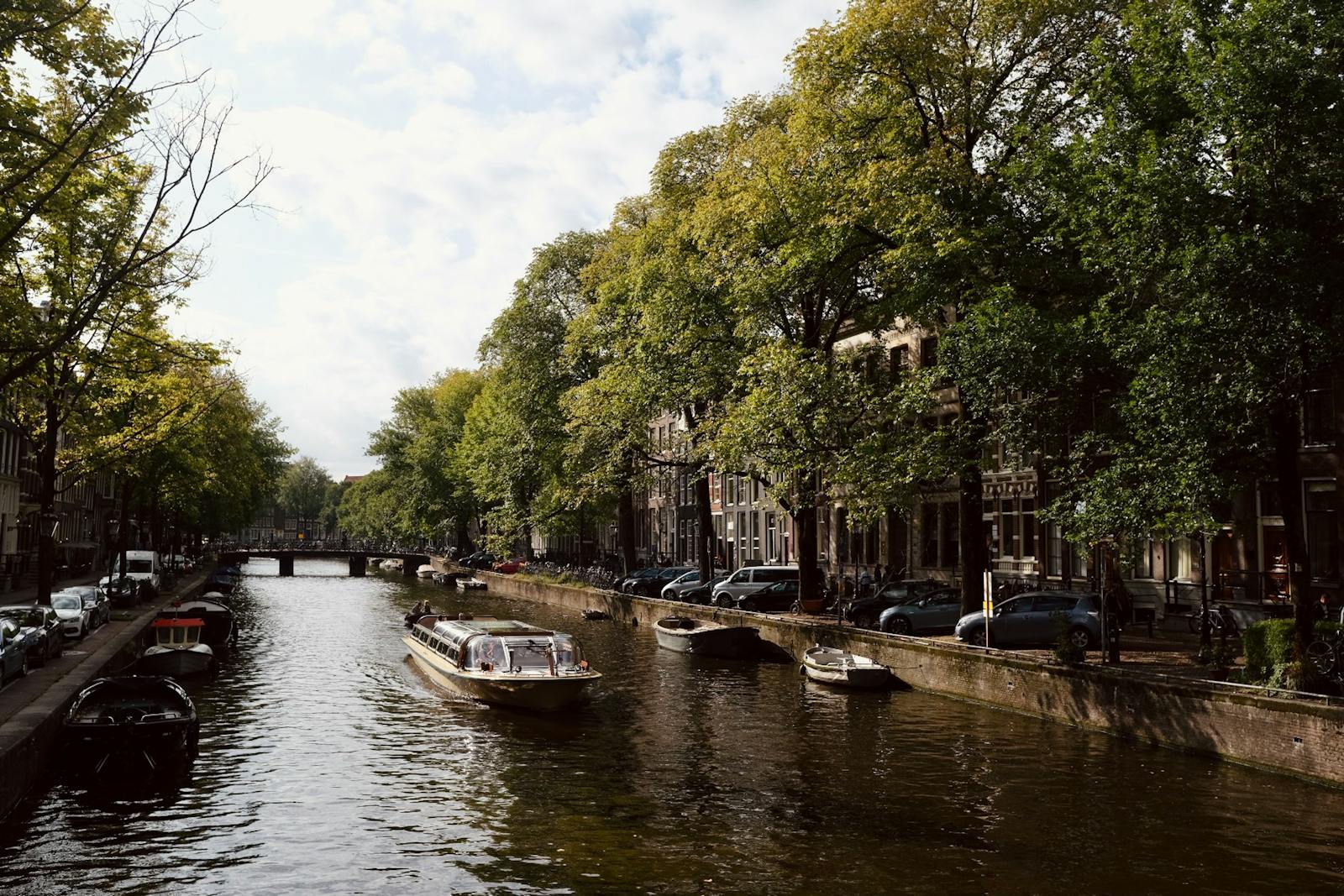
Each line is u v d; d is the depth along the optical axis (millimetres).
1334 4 15344
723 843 13453
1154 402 17078
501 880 12125
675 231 36156
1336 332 15805
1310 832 13469
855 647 28234
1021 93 24969
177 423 30547
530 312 52688
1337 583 24469
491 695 23844
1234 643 24391
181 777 17094
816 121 25750
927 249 22891
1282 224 15492
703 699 24906
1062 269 21969
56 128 16031
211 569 84562
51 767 16844
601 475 43250
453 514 86688
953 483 39188
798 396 27219
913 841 13469
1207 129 16156
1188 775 16344
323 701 24969
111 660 24844
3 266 17781
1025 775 16672
